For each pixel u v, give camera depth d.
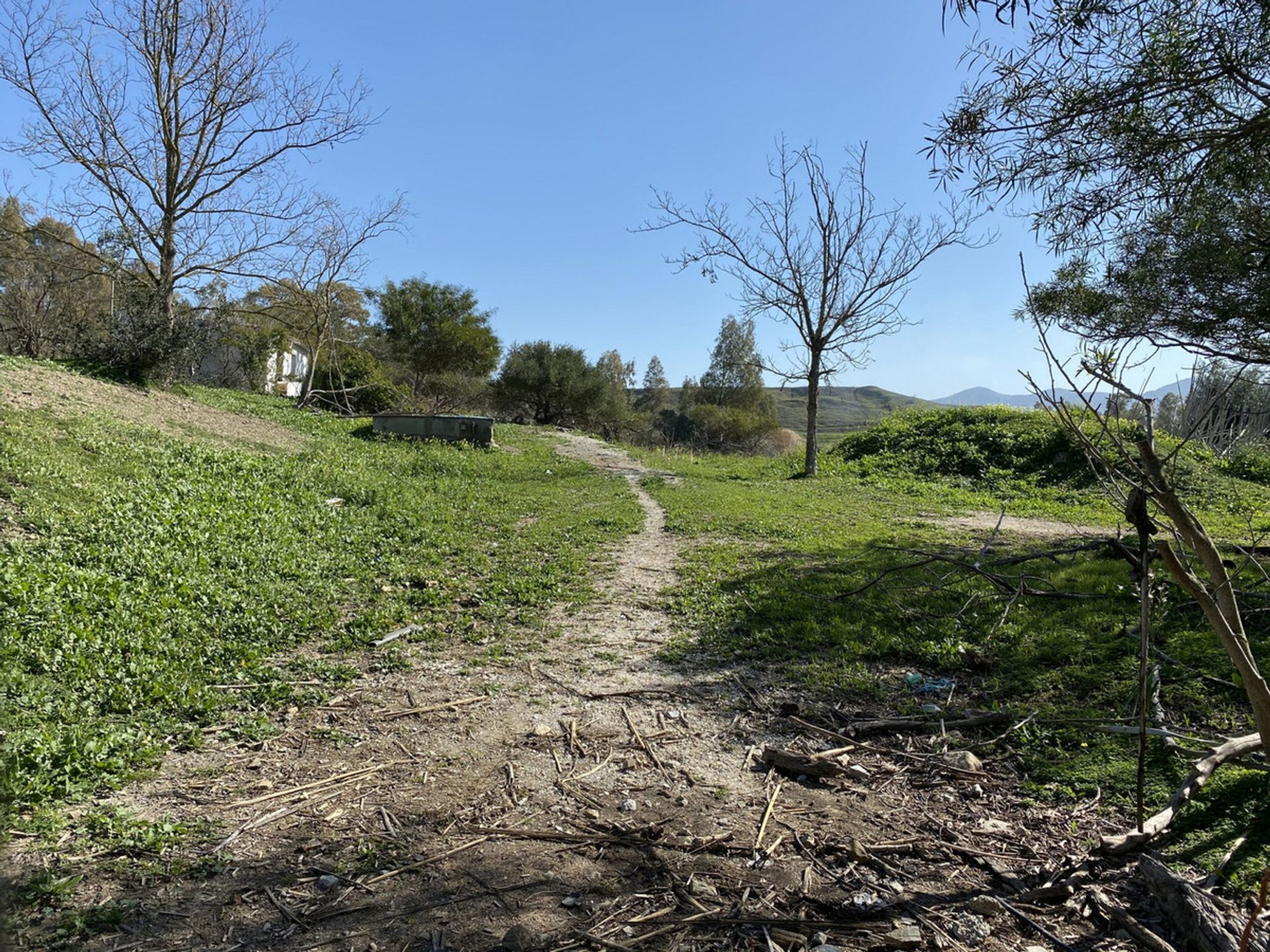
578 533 12.60
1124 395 2.63
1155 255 5.79
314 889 3.30
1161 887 3.10
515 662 6.46
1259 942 2.77
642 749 4.83
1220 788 3.91
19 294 28.55
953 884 3.38
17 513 8.50
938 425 23.45
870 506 16.27
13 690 5.01
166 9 21.55
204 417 19.48
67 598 6.61
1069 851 3.62
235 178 23.22
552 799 4.16
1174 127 4.40
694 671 6.23
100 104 21.45
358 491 13.84
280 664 6.32
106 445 12.08
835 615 7.40
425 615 7.85
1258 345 5.57
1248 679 2.51
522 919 3.09
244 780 4.37
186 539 8.98
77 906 3.12
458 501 15.17
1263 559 8.05
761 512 14.95
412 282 46.81
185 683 5.60
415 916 3.11
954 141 4.71
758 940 2.97
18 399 13.24
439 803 4.11
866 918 3.12
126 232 22.92
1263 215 5.08
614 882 3.37
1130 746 4.56
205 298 25.58
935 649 6.39
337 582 8.77
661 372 78.94
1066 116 4.43
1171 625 6.40
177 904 3.18
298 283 27.30
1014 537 12.30
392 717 5.32
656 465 25.00
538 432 32.91
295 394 44.22
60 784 4.07
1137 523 2.78
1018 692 5.59
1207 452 17.77
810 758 4.50
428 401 46.50
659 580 9.45
